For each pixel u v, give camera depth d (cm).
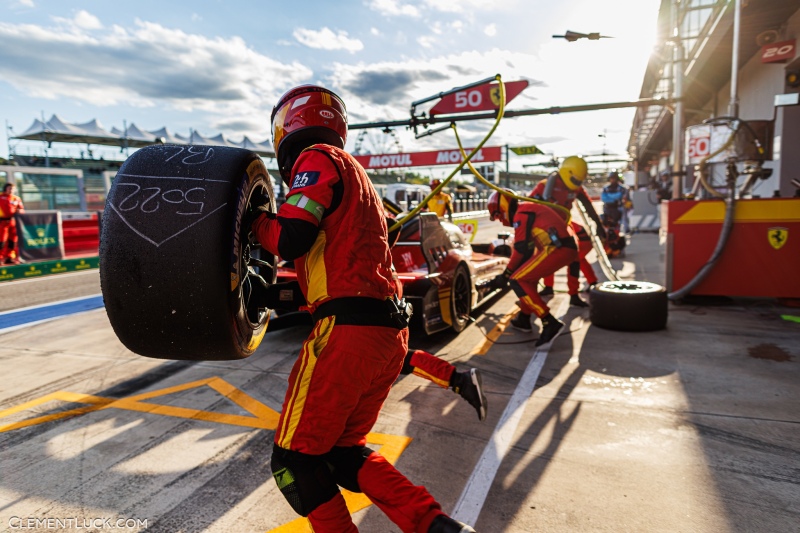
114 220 146
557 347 427
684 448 251
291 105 169
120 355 446
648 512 201
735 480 222
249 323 170
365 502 217
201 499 221
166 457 259
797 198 519
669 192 1596
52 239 1084
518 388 339
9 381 382
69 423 303
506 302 643
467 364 391
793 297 530
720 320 491
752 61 1320
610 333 463
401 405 315
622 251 1020
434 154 1956
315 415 141
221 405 327
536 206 437
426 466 241
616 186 1073
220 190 147
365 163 2012
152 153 160
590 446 256
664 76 1242
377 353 146
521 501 211
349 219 149
